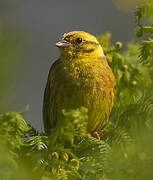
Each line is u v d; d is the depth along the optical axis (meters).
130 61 11.55
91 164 8.00
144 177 7.58
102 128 11.47
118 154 8.03
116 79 11.21
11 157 6.87
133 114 9.35
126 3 10.13
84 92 11.24
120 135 8.95
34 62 15.30
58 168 7.86
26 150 8.02
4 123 7.12
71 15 20.88
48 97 12.09
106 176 7.79
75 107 11.37
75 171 7.78
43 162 7.98
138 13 9.88
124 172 7.66
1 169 6.51
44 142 8.82
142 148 8.05
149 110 9.27
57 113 11.64
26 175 6.71
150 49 9.91
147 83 10.41
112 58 11.26
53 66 12.07
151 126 8.98
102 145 8.34
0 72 9.41
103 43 11.88
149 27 9.79
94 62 11.46
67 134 7.49
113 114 11.25
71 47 11.72
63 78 11.45
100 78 11.23
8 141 7.24
